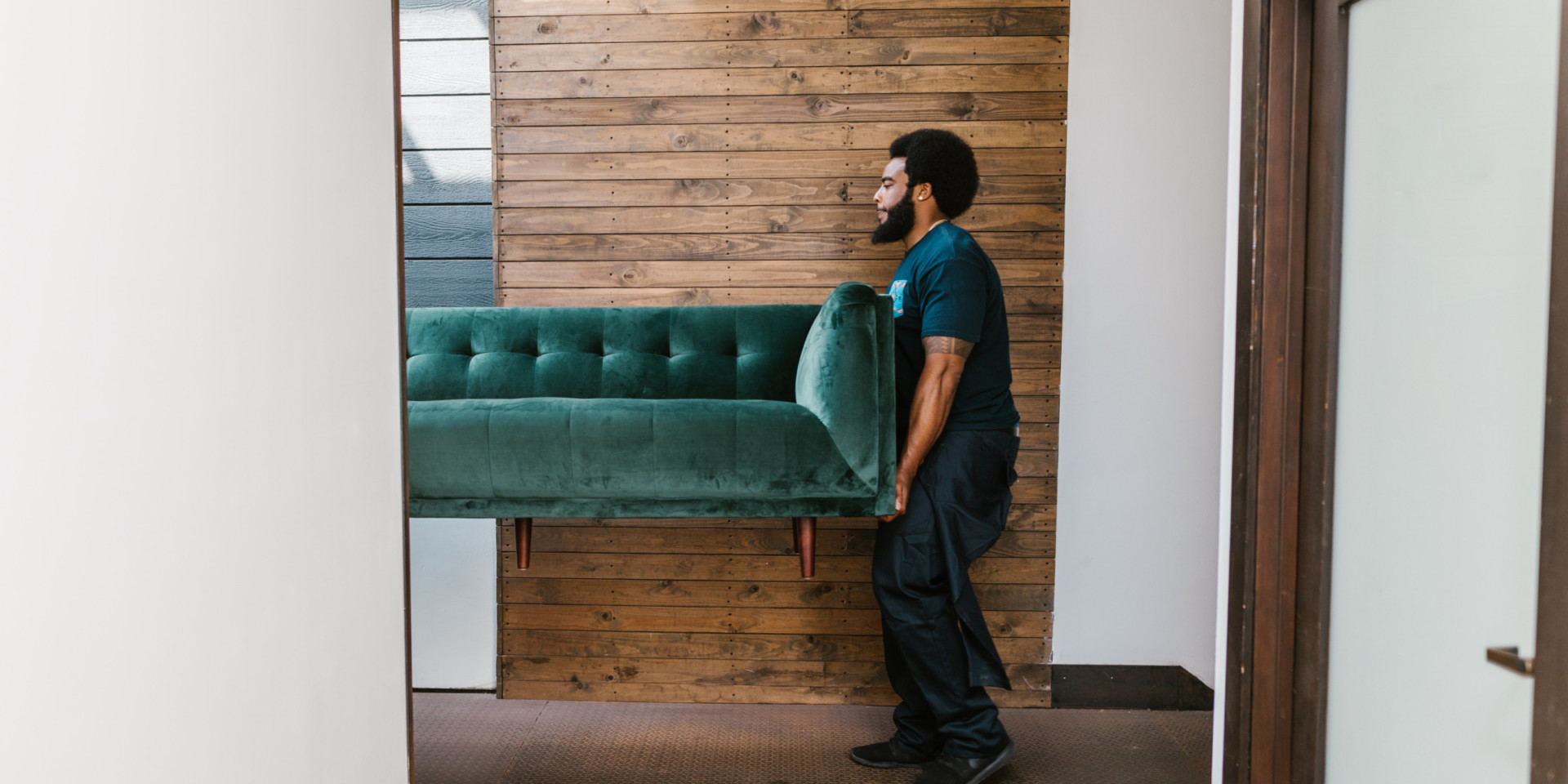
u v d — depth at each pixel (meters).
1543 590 0.97
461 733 2.54
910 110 2.70
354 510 0.96
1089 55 2.67
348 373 0.94
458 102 2.78
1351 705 1.41
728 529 2.77
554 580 2.79
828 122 2.71
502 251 2.76
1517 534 1.08
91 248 0.59
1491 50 1.10
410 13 2.77
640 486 1.88
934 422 2.12
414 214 2.80
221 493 0.73
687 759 2.39
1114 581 2.76
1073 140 2.68
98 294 0.59
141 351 0.63
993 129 2.69
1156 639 2.77
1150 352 2.71
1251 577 1.55
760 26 2.70
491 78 2.74
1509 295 1.09
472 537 2.81
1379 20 1.32
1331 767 1.47
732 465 1.87
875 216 2.72
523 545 2.47
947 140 2.38
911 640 2.19
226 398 0.73
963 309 2.13
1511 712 1.09
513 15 2.73
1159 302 2.70
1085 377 2.72
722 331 2.50
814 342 2.00
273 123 0.79
